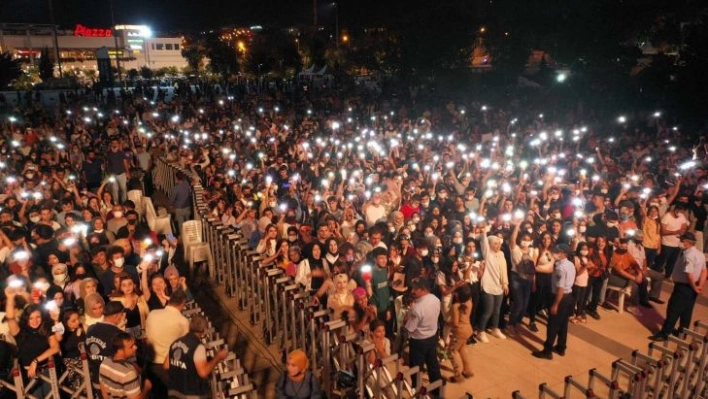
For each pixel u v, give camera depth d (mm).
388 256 8750
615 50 33625
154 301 7582
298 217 12172
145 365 6074
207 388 5562
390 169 15141
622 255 10039
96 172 16203
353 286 7809
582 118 28094
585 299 9758
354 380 6199
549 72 40438
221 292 10578
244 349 8484
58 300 7328
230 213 11375
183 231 12078
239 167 15414
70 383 6410
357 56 57500
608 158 16641
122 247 8195
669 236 11641
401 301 8328
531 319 9469
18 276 7348
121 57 103312
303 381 5754
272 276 8305
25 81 68625
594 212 11883
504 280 8867
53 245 9578
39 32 107312
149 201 13898
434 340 7078
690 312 8883
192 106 32406
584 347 8906
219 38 93000
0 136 23391
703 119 26672
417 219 10625
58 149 18547
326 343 6816
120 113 31766
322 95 42000
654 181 13562
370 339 7145
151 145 19484
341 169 14250
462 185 13625
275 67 74750
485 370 8180
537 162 16031
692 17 34656
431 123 27859
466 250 8859
